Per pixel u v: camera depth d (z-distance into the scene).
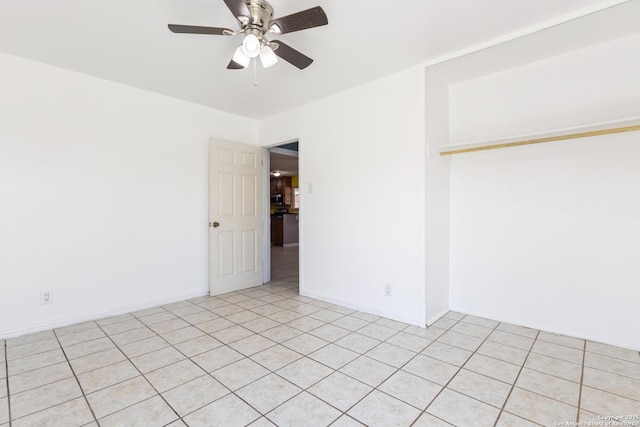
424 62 2.74
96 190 3.04
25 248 2.67
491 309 2.99
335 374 2.03
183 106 3.65
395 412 1.65
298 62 2.21
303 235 3.85
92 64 2.77
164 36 2.32
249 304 3.51
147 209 3.37
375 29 2.24
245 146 4.16
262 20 1.86
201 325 2.89
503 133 2.89
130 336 2.63
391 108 2.98
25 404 1.72
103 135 3.07
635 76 2.30
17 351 2.36
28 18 2.09
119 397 1.79
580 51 2.51
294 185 11.34
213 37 2.33
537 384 1.89
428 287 2.84
